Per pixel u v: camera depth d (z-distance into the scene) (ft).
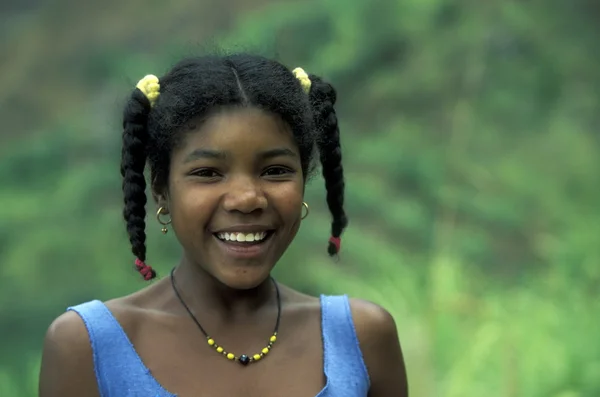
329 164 9.25
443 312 22.76
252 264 8.00
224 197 7.85
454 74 33.50
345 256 27.55
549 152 32.30
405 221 29.50
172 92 8.13
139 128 8.32
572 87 33.83
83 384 8.05
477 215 30.22
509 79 33.55
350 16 33.19
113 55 39.04
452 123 32.78
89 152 33.68
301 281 26.63
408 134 32.19
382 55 33.60
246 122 7.81
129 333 8.21
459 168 31.30
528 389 20.61
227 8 39.70
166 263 25.62
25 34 41.24
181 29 39.91
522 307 23.21
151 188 8.49
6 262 29.22
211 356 8.28
